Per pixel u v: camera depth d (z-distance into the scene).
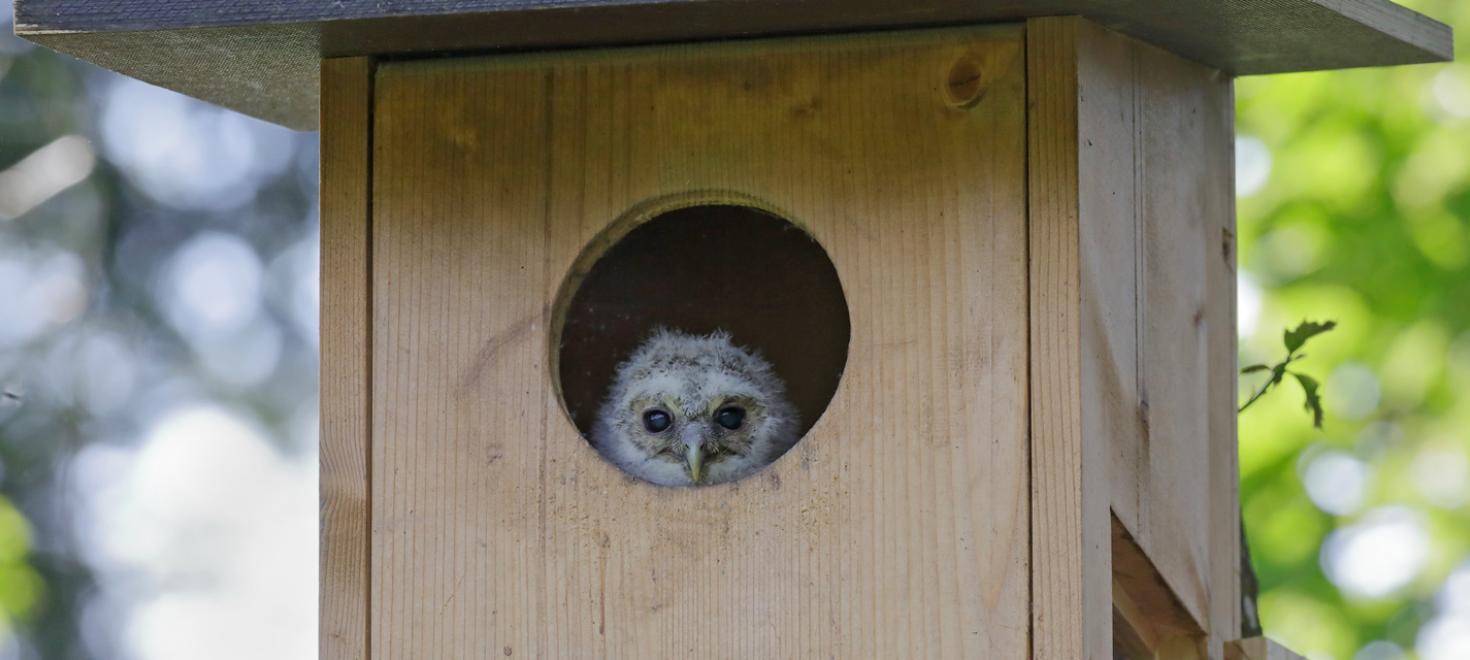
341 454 3.80
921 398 3.59
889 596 3.57
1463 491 8.56
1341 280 8.29
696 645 3.64
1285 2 3.62
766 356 4.65
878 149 3.66
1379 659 8.30
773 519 3.64
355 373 3.81
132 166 8.28
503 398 3.77
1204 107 4.17
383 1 3.50
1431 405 8.49
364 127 3.86
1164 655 4.13
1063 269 3.52
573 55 3.82
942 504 3.56
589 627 3.69
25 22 3.64
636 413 4.67
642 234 4.41
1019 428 3.52
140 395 8.36
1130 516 3.68
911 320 3.61
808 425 4.61
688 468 4.60
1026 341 3.54
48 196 7.91
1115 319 3.66
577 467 3.73
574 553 3.71
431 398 3.79
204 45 3.79
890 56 3.67
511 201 3.81
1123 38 3.80
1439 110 8.34
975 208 3.59
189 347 8.43
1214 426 4.11
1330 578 8.35
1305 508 8.37
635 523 3.70
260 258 8.49
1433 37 4.04
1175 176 3.99
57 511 8.24
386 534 3.78
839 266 3.66
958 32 3.64
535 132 3.81
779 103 3.72
